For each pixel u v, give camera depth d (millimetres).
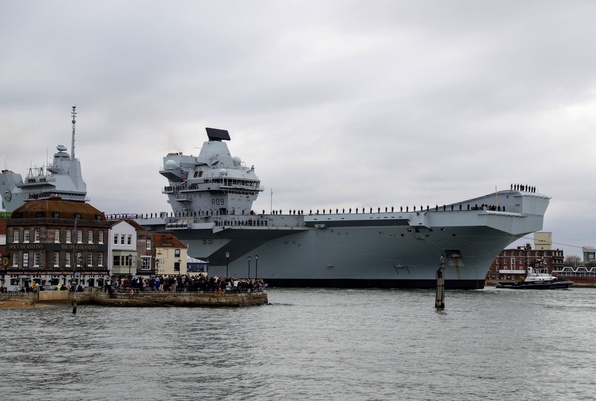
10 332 60344
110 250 104500
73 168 152750
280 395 39094
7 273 97250
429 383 42344
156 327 64188
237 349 52719
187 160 143250
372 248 119438
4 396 38125
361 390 40406
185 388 40312
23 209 100812
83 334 59312
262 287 95812
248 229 121812
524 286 172250
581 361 49812
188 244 134875
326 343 56094
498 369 46656
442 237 112562
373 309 84438
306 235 125000
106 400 37625
